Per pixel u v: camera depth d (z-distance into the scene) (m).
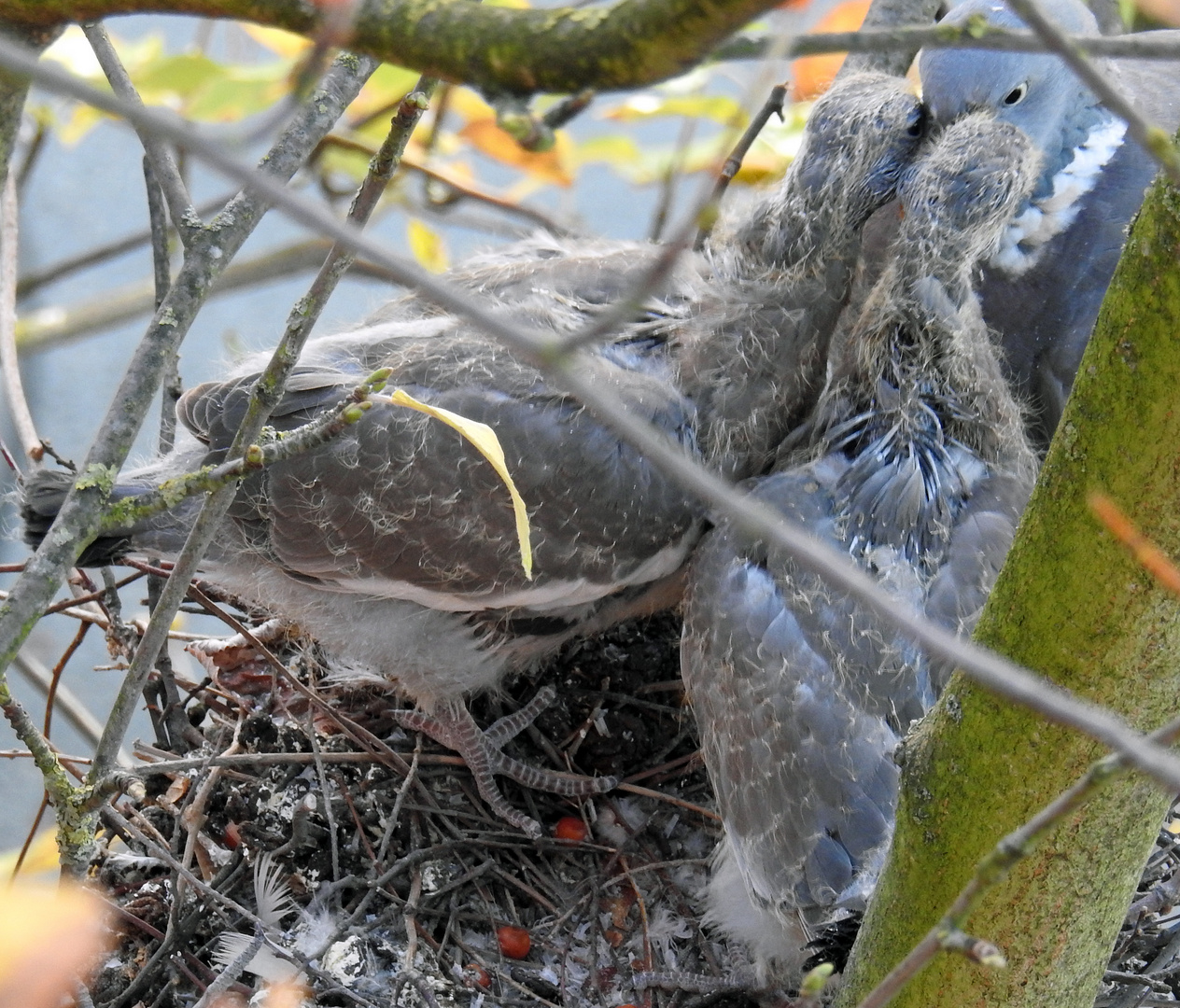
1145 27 7.21
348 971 5.25
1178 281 2.61
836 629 5.09
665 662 6.50
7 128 2.97
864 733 4.92
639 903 5.81
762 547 5.40
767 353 5.80
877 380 5.48
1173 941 5.07
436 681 5.98
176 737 6.07
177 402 5.88
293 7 2.28
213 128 6.25
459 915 5.64
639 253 6.37
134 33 9.44
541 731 6.36
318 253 6.80
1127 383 2.74
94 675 9.66
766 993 5.43
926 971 3.50
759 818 4.95
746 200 6.44
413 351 5.89
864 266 5.61
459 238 9.33
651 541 5.70
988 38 2.04
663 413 5.74
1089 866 3.25
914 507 5.32
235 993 5.17
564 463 5.58
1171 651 2.95
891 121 5.52
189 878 4.97
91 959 5.04
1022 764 3.11
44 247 10.23
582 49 2.09
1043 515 2.96
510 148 6.27
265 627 6.57
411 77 6.14
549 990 5.55
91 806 3.60
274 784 5.80
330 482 5.67
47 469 5.66
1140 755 1.82
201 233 3.49
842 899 4.69
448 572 5.66
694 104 6.04
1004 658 3.11
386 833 5.58
